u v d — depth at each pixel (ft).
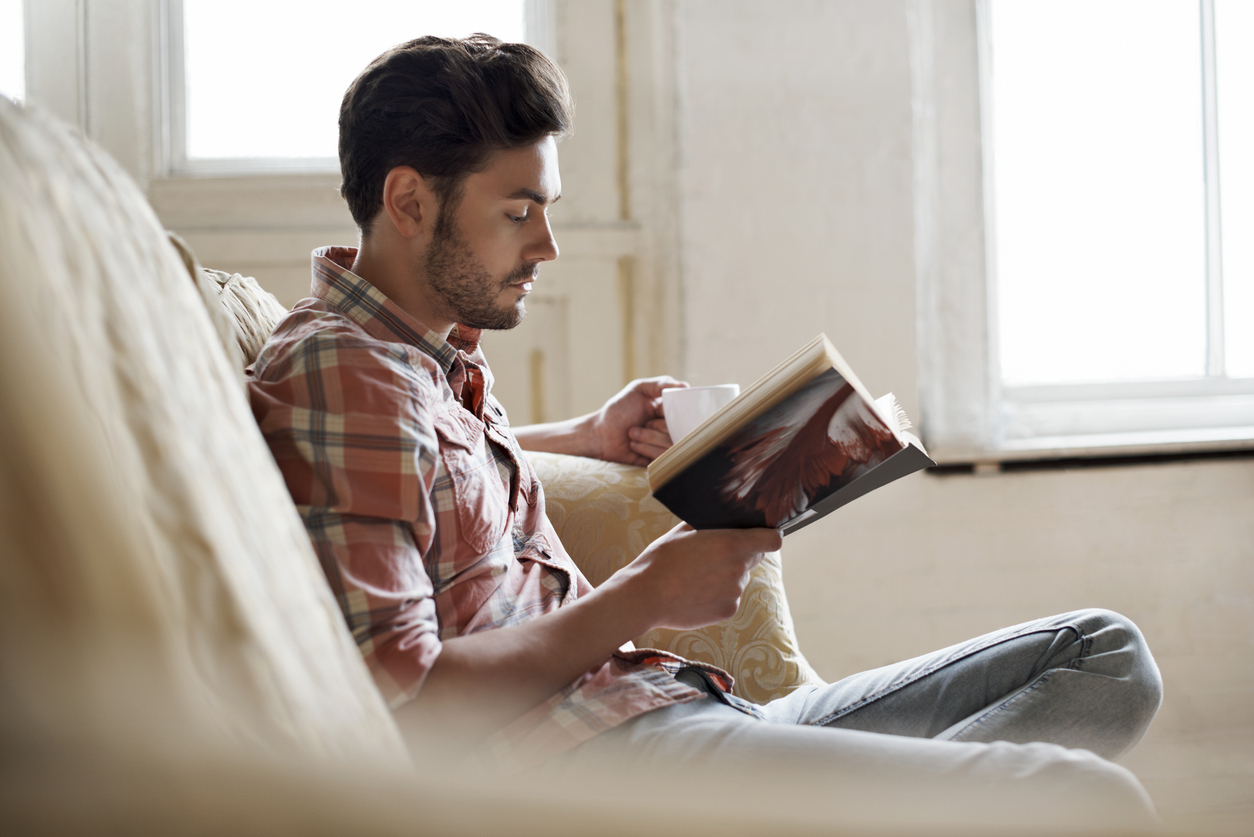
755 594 3.78
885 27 6.72
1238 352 7.56
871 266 6.74
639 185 6.61
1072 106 7.52
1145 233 7.58
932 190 6.93
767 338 6.67
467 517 2.68
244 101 6.75
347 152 3.01
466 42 2.98
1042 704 2.91
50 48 6.29
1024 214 7.50
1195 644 6.98
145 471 1.21
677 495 2.39
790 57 6.64
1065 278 7.52
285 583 1.50
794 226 6.68
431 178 2.88
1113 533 6.93
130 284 1.49
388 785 0.87
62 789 0.80
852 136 6.71
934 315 6.92
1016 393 7.40
